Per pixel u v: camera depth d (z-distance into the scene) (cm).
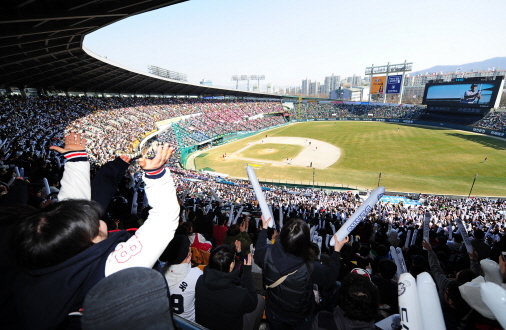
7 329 169
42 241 144
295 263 281
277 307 297
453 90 7475
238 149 6569
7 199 336
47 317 142
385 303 421
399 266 475
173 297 337
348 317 251
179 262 341
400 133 7144
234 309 290
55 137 3266
